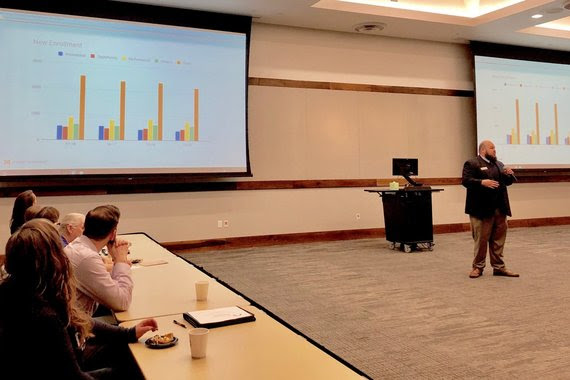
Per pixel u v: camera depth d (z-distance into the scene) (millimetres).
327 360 1508
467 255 6484
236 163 7055
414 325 3578
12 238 1431
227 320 1858
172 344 1637
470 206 5082
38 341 1346
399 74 8375
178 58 6727
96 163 6273
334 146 7887
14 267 1404
